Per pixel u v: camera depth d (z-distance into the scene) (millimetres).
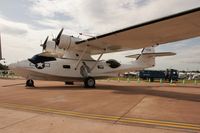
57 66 14336
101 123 4449
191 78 47156
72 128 4027
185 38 11641
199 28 9812
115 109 6102
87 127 4117
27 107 6199
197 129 4086
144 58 19391
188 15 8344
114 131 3857
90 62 15914
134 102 7559
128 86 17219
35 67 13523
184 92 12055
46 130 3857
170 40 12234
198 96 9875
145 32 11031
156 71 33969
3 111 5562
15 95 9180
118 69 17391
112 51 16438
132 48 15227
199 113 5602
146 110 5980
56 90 11914
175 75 33406
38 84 17500
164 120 4770
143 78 35219
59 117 4961
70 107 6340
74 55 15344
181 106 6742
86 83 14547
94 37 12656
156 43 13336
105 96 9336
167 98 8891
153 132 3822
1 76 35031
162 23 9461
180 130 3996
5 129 3879
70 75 14797
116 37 12359
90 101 7695
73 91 11500
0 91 10953
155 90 13305
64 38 13984
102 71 16344
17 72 13398
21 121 4496
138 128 4082
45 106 6430
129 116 5160
